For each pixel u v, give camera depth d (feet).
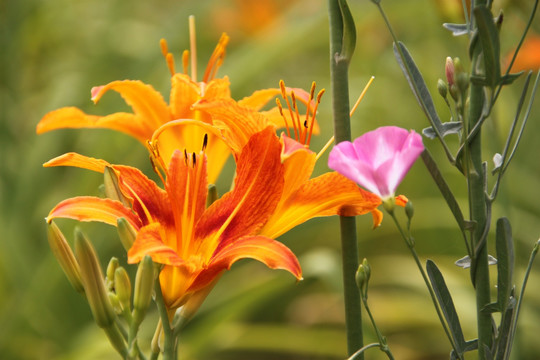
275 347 5.90
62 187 6.63
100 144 5.87
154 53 6.69
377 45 7.55
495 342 2.81
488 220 2.79
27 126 7.23
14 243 5.90
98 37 8.22
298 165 2.87
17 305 5.52
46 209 6.40
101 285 2.88
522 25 4.58
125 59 7.78
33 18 7.49
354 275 2.91
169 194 2.90
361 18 6.84
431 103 2.79
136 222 2.89
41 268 5.55
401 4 6.73
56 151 6.76
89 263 2.86
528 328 5.34
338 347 5.86
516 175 6.45
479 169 2.79
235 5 9.01
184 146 3.18
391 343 6.33
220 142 3.16
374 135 2.71
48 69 8.09
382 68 7.77
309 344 5.91
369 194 2.85
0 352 5.57
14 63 7.08
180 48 7.10
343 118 2.89
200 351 5.63
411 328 6.38
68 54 8.41
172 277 2.86
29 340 5.74
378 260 6.42
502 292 2.77
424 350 6.26
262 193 2.86
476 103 2.78
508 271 2.76
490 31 2.68
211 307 5.74
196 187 2.90
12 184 6.41
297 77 9.00
